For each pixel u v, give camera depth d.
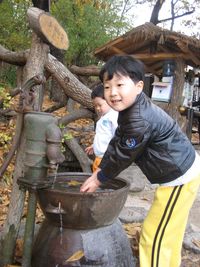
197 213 3.96
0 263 2.52
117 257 2.31
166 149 2.14
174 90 5.74
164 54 5.73
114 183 2.61
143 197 4.30
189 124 5.89
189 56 5.58
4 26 10.62
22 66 4.71
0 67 9.88
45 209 2.25
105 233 2.29
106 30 13.02
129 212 3.65
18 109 2.47
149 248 2.29
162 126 2.10
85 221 2.20
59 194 2.13
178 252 2.37
